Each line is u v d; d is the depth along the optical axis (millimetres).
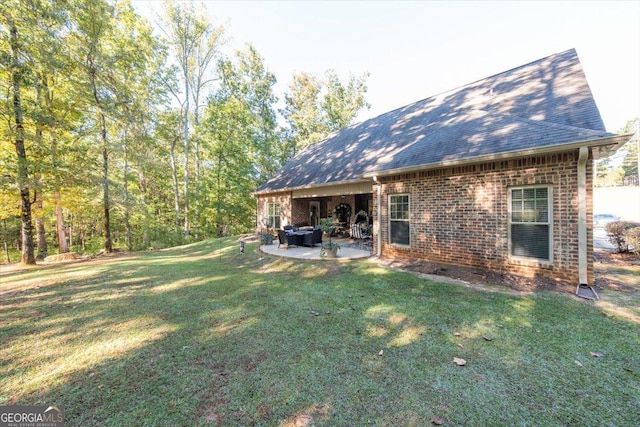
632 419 2365
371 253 10070
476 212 7164
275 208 16828
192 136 23516
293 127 30703
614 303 4910
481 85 11047
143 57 16062
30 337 4059
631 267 7500
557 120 6520
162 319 4680
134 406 2568
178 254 13391
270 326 4297
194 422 2363
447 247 7746
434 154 7867
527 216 6422
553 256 6047
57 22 10656
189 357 3422
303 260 9195
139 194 22547
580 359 3264
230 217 26172
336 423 2334
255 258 10172
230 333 4082
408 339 3795
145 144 17094
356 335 3943
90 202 14812
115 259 12016
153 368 3191
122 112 14852
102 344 3811
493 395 2664
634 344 3574
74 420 2402
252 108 26406
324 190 13258
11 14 9688
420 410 2473
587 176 5637
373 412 2457
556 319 4324
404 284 6352
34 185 10602
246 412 2473
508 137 6680
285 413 2457
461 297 5395
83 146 13023
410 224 8625
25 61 10523
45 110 11219
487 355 3373
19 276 8406
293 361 3291
